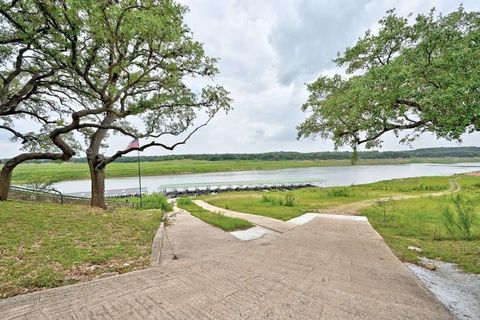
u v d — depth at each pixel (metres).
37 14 7.90
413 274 4.81
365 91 5.38
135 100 11.52
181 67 11.30
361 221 11.26
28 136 12.65
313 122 9.51
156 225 9.17
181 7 9.80
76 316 3.09
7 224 6.53
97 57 9.30
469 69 4.29
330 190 27.64
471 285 4.41
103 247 5.79
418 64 5.12
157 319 3.08
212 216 12.12
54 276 4.10
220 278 4.41
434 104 4.53
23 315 3.07
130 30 7.03
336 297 3.75
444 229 8.95
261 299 3.65
